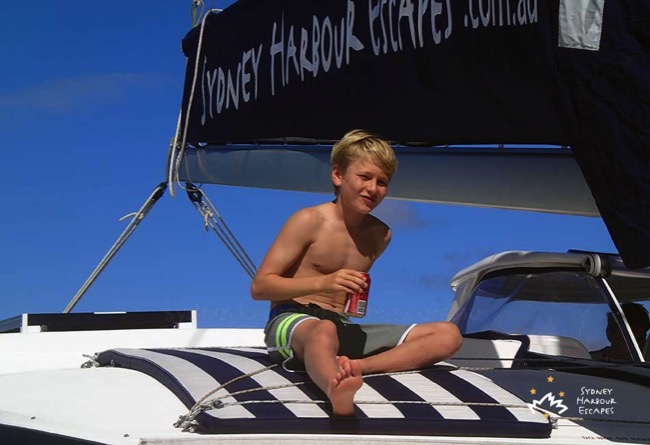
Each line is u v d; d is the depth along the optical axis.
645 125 3.27
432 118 4.05
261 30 5.18
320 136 4.72
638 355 3.73
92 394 3.31
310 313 3.53
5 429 3.07
